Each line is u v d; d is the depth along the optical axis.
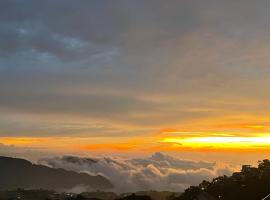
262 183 169.12
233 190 174.38
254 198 155.88
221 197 168.75
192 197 186.25
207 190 187.75
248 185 172.38
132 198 186.12
